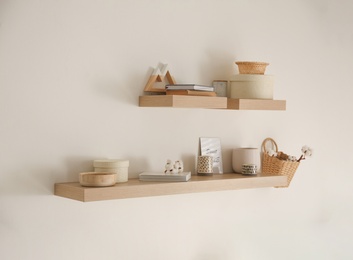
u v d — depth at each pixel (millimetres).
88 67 2588
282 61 3383
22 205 2406
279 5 3361
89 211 2600
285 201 3426
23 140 2406
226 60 3119
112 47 2664
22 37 2389
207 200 3043
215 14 3061
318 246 3615
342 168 3729
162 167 2871
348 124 3754
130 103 2742
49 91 2473
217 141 3088
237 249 3188
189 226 2971
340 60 3697
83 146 2588
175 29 2895
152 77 2775
